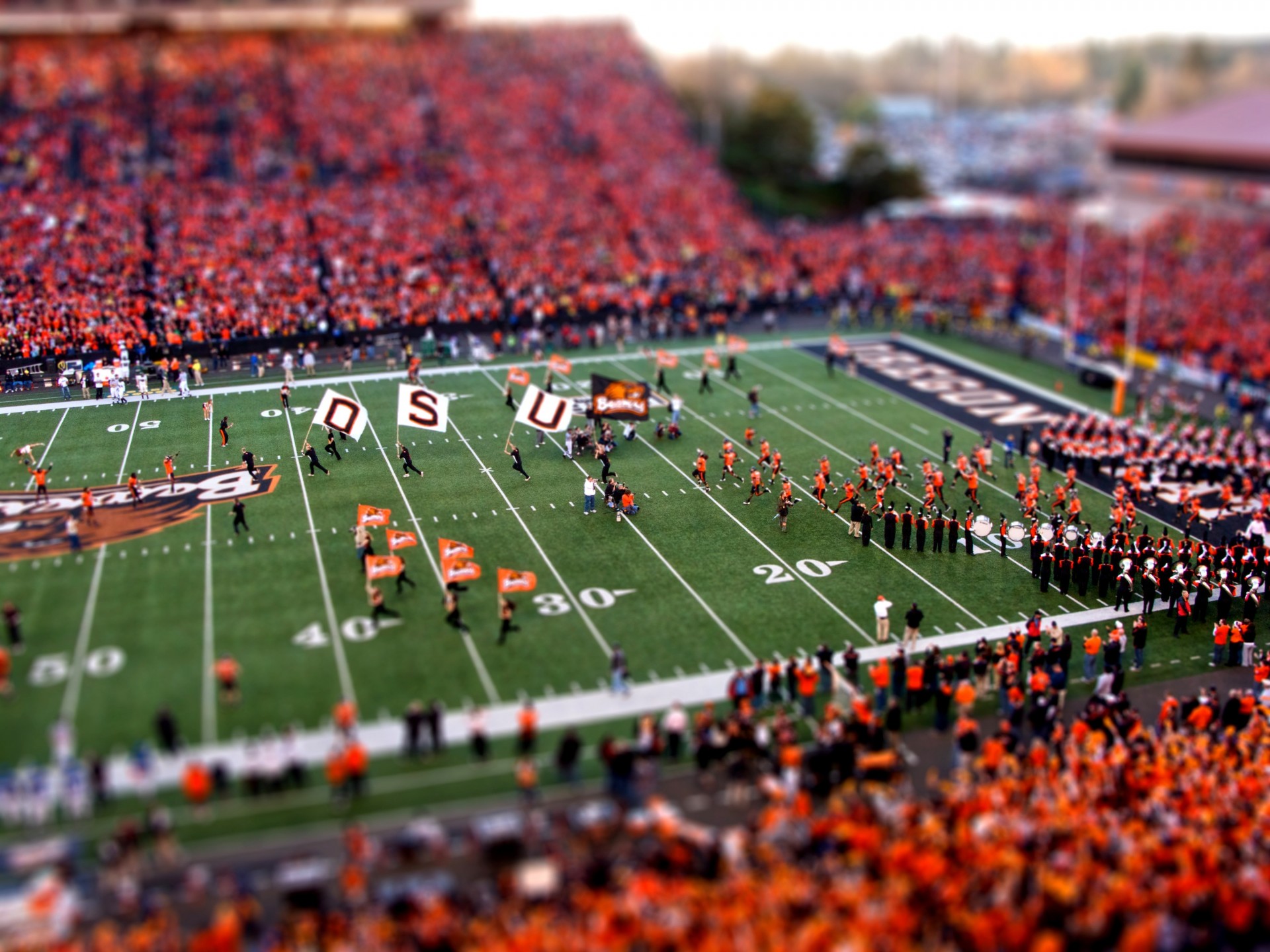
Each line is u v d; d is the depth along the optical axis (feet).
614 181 298.97
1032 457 160.35
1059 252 318.65
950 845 76.48
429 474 144.97
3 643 102.89
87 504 124.57
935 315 238.27
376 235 234.79
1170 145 492.13
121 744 88.99
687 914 69.72
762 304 242.17
